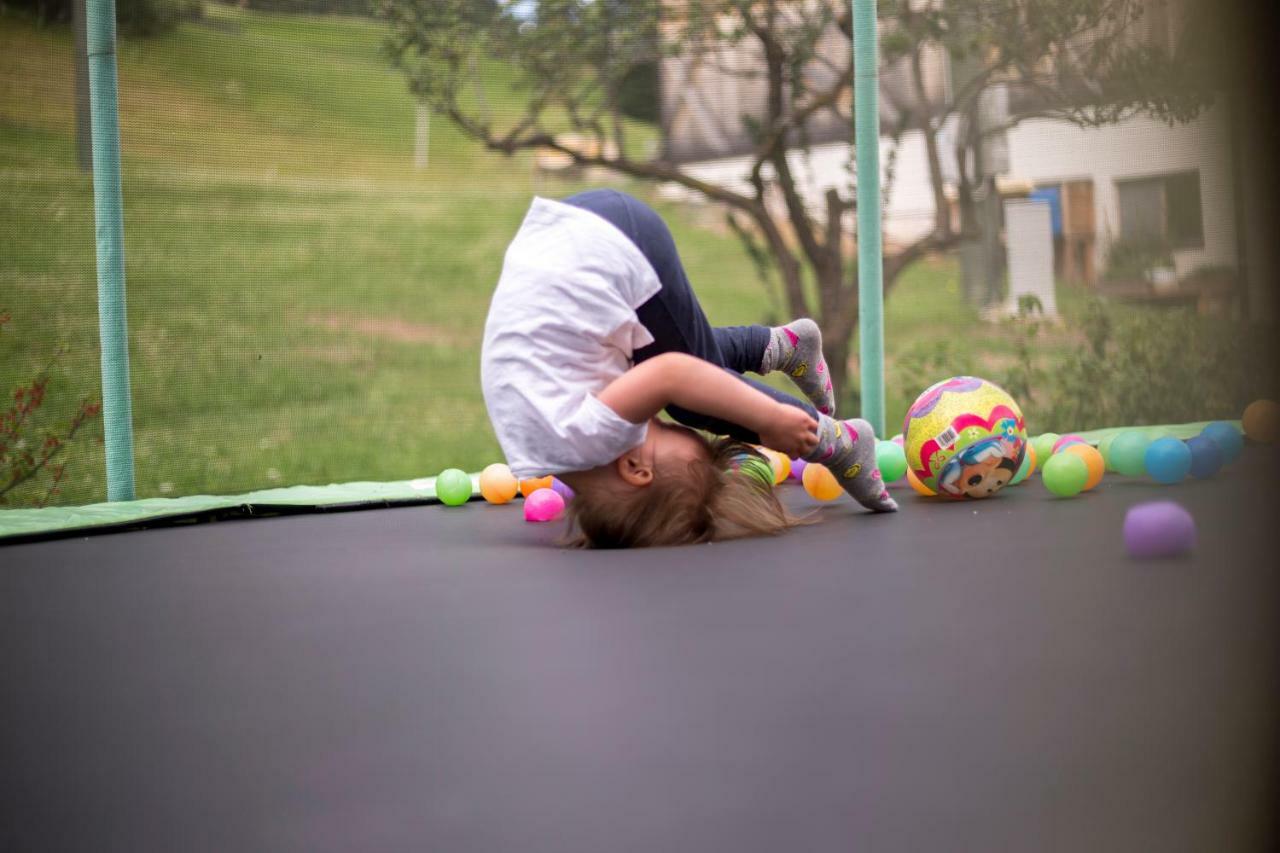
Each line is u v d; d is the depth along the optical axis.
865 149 3.87
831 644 1.56
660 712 1.33
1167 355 5.44
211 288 8.12
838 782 1.13
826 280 6.16
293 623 1.86
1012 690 1.35
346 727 1.35
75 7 6.70
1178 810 1.05
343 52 6.40
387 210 9.54
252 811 1.14
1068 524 2.43
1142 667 1.41
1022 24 5.30
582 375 2.37
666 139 6.85
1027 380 5.50
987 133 5.72
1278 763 1.13
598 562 2.24
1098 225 5.81
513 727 1.32
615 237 2.41
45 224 6.56
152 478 5.79
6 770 1.27
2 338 5.79
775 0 5.94
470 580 2.13
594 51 5.93
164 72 7.92
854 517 2.66
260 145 8.85
